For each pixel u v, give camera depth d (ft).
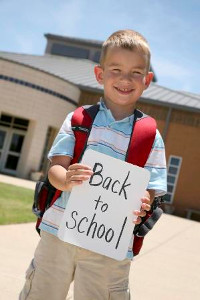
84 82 77.56
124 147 7.49
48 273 7.60
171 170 70.49
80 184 7.25
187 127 70.64
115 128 7.54
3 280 13.53
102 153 7.28
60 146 7.49
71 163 7.54
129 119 7.66
